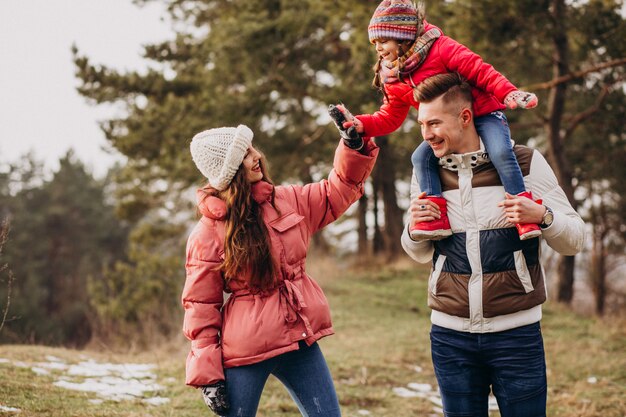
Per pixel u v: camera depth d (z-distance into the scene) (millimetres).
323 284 13742
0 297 28141
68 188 41938
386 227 18875
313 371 2758
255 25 14406
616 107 13047
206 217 2758
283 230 2758
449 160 2738
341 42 16297
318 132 16844
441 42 2793
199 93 17016
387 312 11086
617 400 5902
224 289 2775
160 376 5551
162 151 15805
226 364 2691
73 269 39875
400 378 6539
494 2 10086
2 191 42938
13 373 4883
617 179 17422
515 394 2670
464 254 2715
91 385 4883
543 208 2568
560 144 12742
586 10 10672
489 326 2682
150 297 13609
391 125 3021
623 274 24984
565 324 10102
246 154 2750
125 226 43500
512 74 12414
